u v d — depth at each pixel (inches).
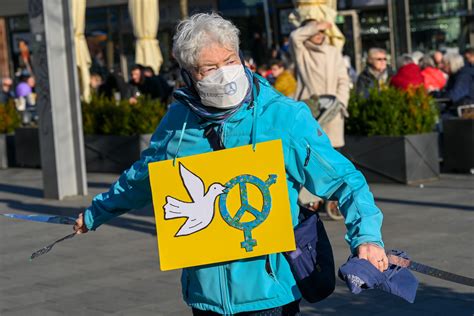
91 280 314.2
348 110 519.8
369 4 1044.5
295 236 143.3
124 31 1205.7
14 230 425.1
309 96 417.7
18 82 1047.6
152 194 143.7
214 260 141.9
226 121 141.9
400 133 509.7
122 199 158.4
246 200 140.9
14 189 568.7
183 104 144.3
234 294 143.3
